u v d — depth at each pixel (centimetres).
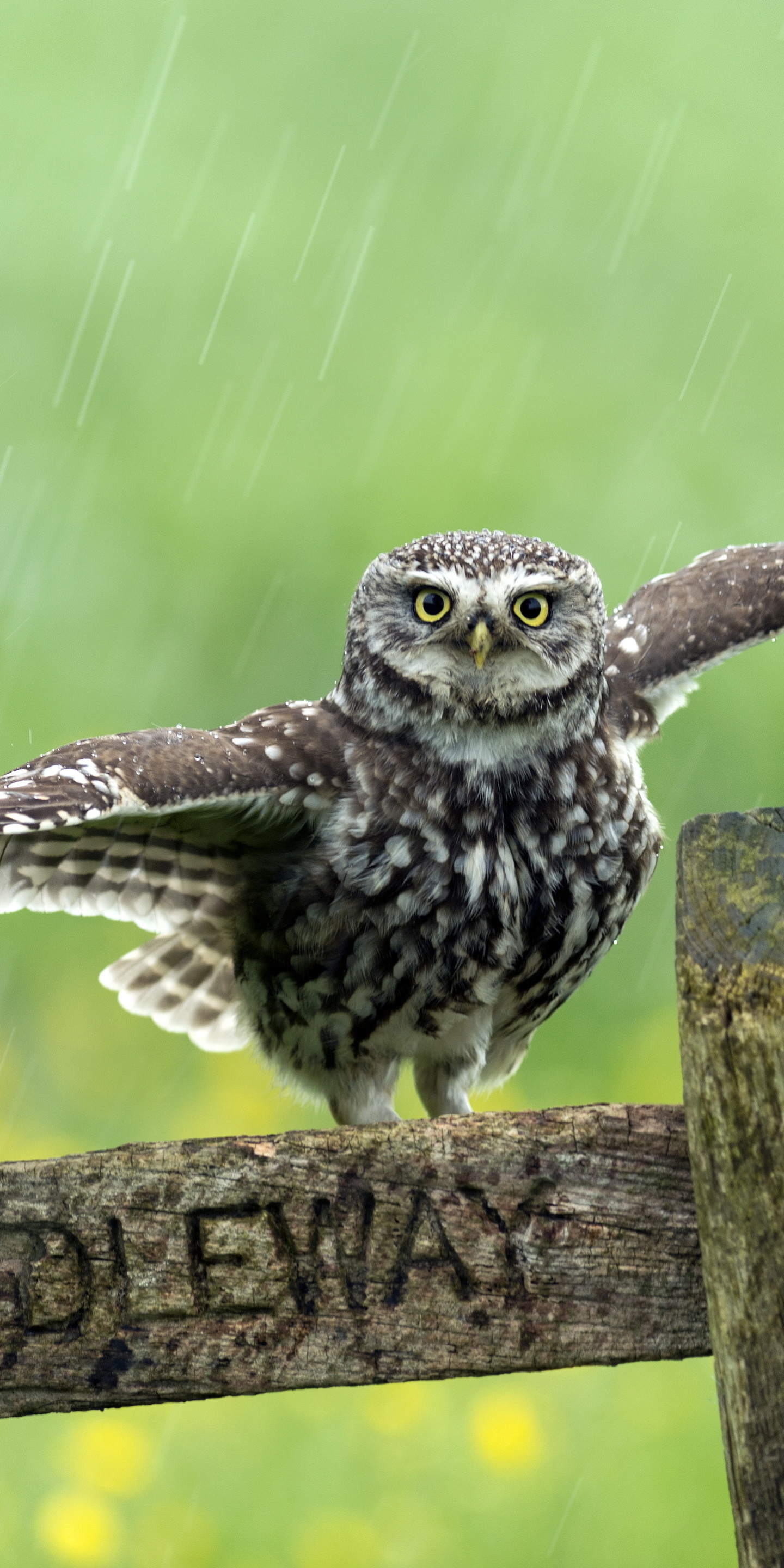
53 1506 978
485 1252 490
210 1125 1398
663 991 1471
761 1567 432
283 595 1689
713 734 1557
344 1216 493
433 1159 493
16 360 1845
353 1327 489
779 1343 432
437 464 1784
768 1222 434
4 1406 489
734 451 1852
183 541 1703
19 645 1638
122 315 1895
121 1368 488
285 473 1770
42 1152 1356
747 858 452
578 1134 492
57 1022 1465
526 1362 487
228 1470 1024
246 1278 491
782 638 1578
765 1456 433
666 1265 486
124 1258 490
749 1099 436
